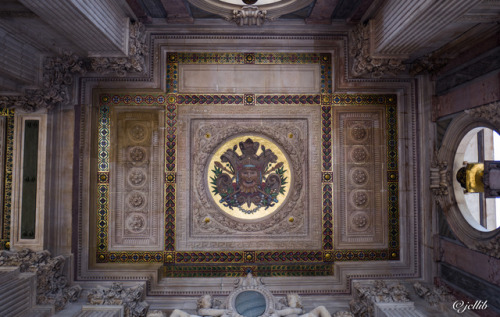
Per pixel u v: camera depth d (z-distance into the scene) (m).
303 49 6.85
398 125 6.90
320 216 6.81
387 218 6.82
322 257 6.77
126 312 5.76
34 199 6.30
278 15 6.27
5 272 5.40
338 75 6.81
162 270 6.70
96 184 6.74
